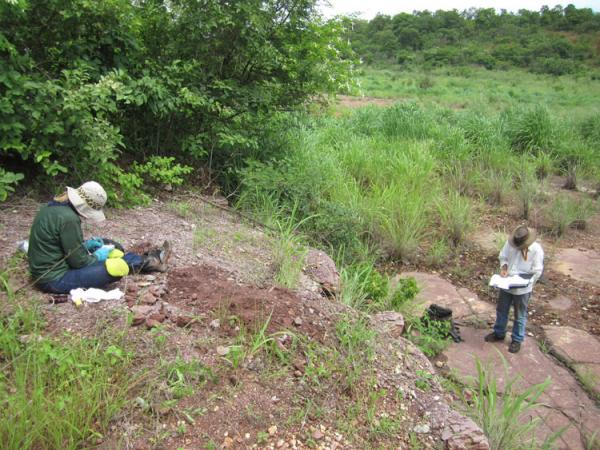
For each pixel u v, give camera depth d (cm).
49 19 588
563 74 4666
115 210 593
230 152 784
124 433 297
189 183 733
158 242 524
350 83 873
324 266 561
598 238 858
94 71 625
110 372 331
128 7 634
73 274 403
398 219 773
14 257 432
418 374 412
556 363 516
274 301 436
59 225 394
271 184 716
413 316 557
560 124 1402
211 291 434
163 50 717
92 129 548
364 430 344
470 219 845
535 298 651
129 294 411
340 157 996
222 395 335
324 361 389
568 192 1078
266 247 574
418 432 353
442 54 5194
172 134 736
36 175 585
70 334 358
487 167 1127
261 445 312
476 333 566
